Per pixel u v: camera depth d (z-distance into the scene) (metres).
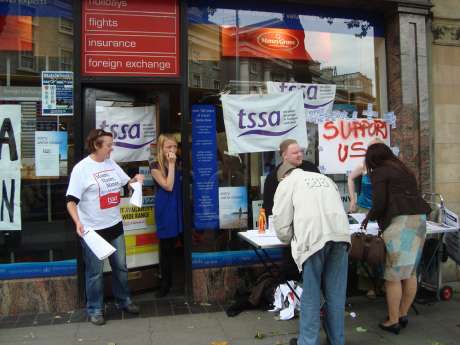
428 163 5.58
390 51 5.67
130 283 5.10
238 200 5.23
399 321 4.32
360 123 5.62
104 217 4.34
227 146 5.19
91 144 4.32
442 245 4.91
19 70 4.76
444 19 5.72
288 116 5.37
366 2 5.41
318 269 3.52
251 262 5.16
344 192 5.57
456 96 5.79
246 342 3.95
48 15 4.78
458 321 4.48
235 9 5.25
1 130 4.72
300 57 5.47
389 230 4.16
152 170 4.92
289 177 3.68
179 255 5.57
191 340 4.00
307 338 3.54
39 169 4.77
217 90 5.18
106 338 4.04
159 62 4.89
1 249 4.70
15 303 4.66
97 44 4.77
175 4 4.93
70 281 4.74
